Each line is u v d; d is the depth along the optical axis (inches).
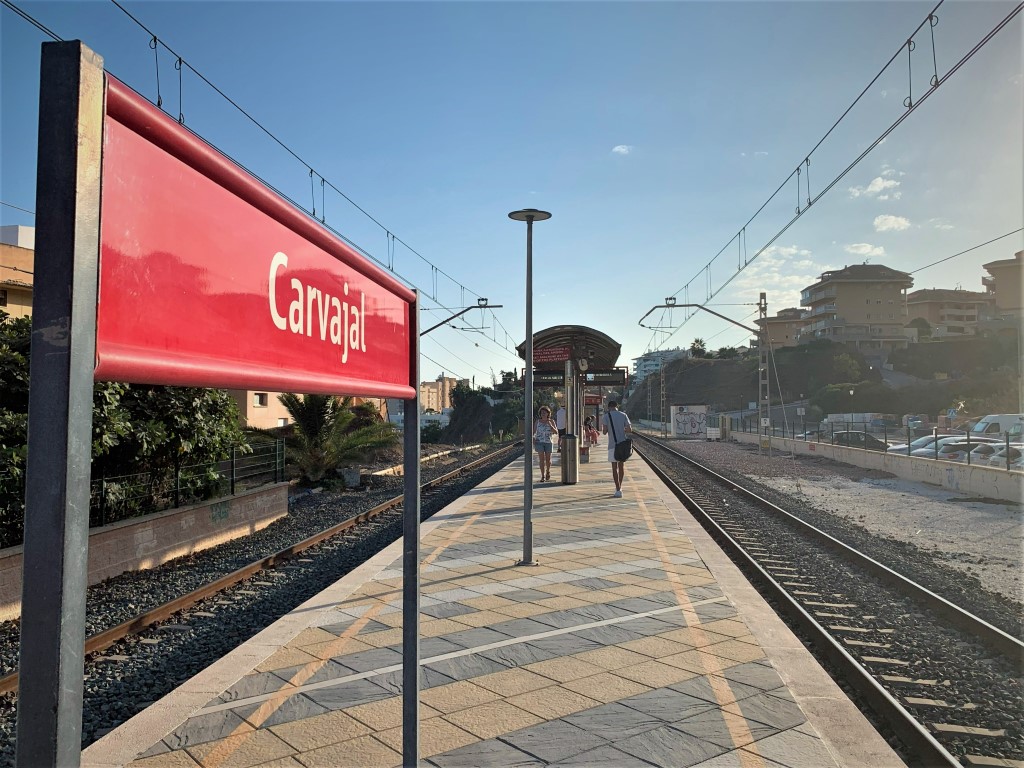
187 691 182.7
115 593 328.8
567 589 289.3
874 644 252.1
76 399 38.7
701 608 261.1
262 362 59.6
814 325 4355.3
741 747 153.6
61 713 39.6
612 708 173.8
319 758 148.6
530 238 372.8
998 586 361.1
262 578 358.0
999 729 183.6
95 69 40.3
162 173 46.7
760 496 734.5
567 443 703.1
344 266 78.2
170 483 458.0
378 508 599.2
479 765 145.9
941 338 3917.3
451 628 237.0
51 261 38.7
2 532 330.3
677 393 4340.6
